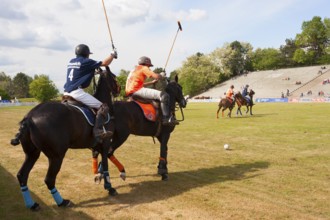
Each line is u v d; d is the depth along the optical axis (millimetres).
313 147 9547
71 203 5137
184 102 7270
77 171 7305
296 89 60125
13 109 38781
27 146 4770
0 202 5301
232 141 11062
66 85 5375
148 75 6508
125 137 6117
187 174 6930
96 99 5453
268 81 71188
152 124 6535
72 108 5078
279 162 7793
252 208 4879
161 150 6660
